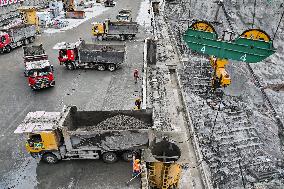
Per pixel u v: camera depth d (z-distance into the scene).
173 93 23.31
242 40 23.75
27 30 34.16
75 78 26.28
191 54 34.19
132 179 15.20
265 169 20.20
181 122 19.52
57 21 41.66
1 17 42.62
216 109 25.69
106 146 15.60
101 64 27.36
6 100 23.03
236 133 23.19
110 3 53.34
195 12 48.44
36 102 22.66
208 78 29.77
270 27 42.75
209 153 21.02
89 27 41.09
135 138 15.27
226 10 46.47
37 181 15.37
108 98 22.98
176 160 13.20
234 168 20.09
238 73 31.72
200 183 15.16
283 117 26.72
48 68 24.16
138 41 35.44
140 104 21.06
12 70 28.25
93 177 15.48
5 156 17.20
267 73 33.62
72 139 15.42
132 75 26.70
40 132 15.13
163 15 47.44
